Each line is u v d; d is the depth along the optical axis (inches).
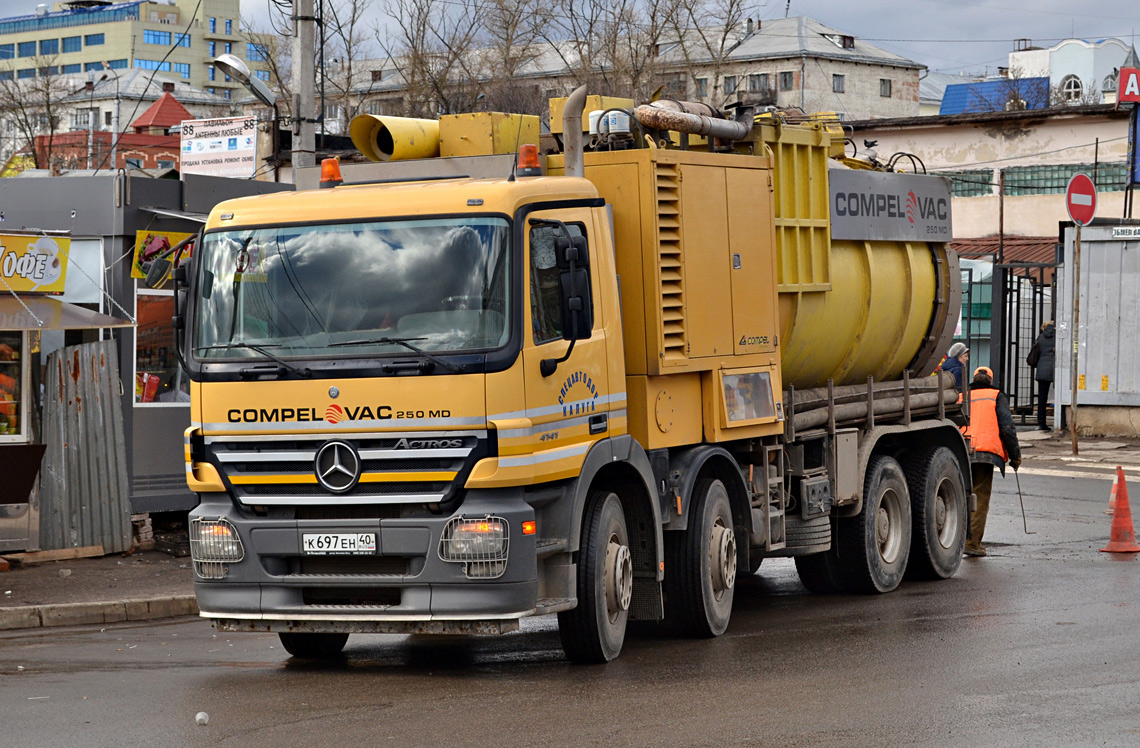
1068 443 1636.3
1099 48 6820.9
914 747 429.7
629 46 3757.4
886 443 853.2
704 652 610.9
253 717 475.8
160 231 958.4
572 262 534.3
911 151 2992.1
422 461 520.7
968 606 741.3
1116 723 461.4
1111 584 809.5
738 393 666.2
